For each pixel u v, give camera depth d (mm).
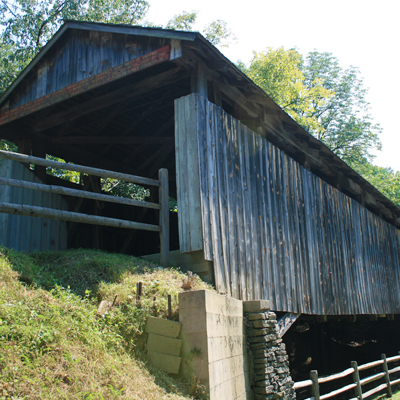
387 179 34500
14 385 3078
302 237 9617
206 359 4223
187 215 6516
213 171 6895
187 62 7016
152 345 4473
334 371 13727
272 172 8898
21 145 9438
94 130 9852
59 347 3693
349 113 30219
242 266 7133
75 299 4629
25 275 4750
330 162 11992
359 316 14109
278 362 5836
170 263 6590
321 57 30547
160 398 3791
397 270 16141
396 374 13156
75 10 20016
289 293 8508
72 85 8234
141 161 12719
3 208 5035
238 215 7344
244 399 5070
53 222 9109
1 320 3670
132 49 7469
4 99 9305
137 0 22000
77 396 3250
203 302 4387
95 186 10891
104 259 5840
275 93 23078
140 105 9484
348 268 11852
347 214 12578
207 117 7023
